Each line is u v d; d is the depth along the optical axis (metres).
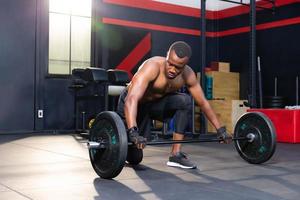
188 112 2.43
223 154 3.18
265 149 2.49
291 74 5.64
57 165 2.53
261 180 2.07
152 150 3.44
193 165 2.42
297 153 3.33
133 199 1.65
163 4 6.24
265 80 6.00
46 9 5.39
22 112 5.23
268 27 5.95
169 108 2.43
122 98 2.34
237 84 6.24
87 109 5.51
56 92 5.45
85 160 2.76
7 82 5.13
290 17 5.65
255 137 2.53
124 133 1.92
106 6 5.77
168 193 1.76
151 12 6.13
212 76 5.88
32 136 4.73
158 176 2.17
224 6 6.64
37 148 3.51
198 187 1.89
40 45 5.35
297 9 5.56
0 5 5.08
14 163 2.61
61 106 5.48
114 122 1.93
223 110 5.61
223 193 1.77
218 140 2.33
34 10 5.31
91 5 5.75
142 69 2.13
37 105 5.30
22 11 5.23
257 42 6.10
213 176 2.18
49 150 3.36
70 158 2.86
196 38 6.57
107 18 5.77
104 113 2.02
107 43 5.77
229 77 6.12
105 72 4.60
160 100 2.40
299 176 2.20
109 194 1.73
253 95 4.93
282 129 4.35
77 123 5.16
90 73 4.54
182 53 2.02
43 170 2.33
